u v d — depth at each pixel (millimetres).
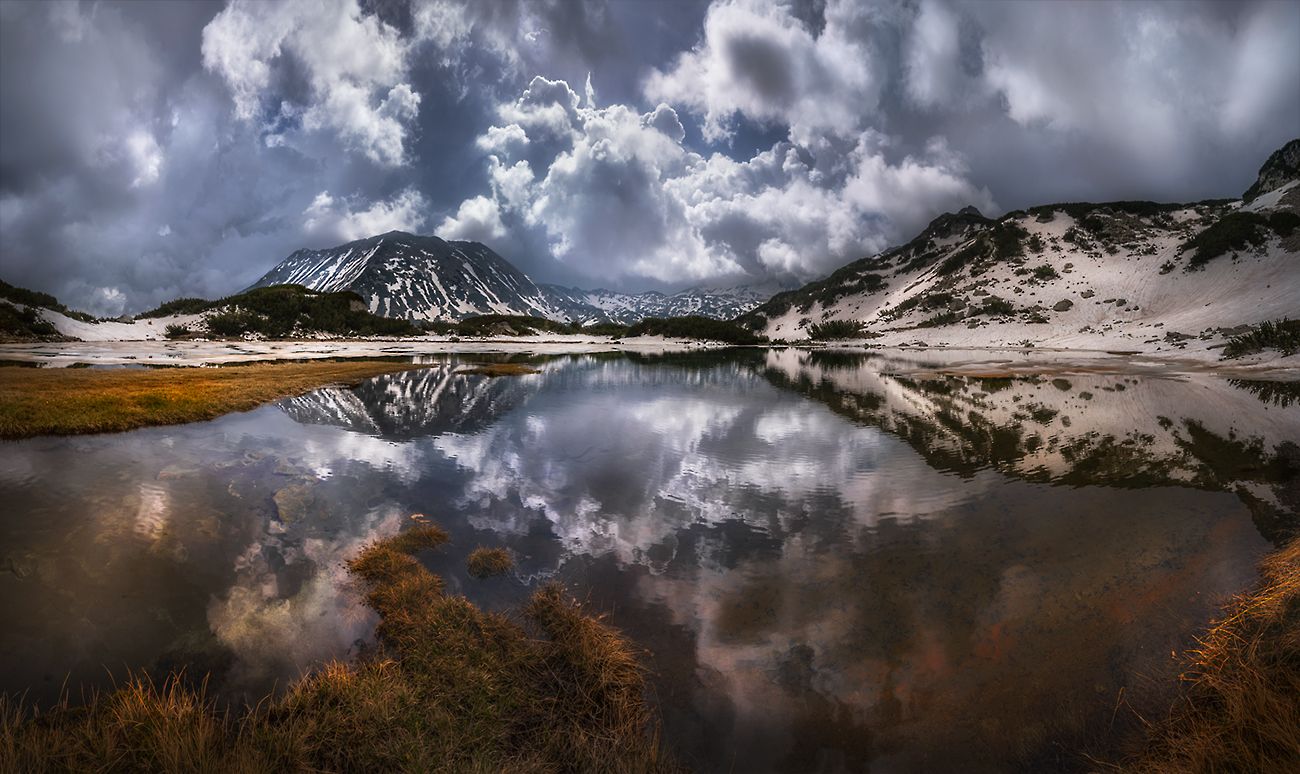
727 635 6543
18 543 8867
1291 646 5242
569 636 6207
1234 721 4469
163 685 5426
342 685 5133
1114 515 10445
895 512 10984
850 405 26531
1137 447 16406
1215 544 8906
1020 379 38438
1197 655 5711
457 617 6559
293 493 11875
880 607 7199
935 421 21719
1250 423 20250
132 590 7434
